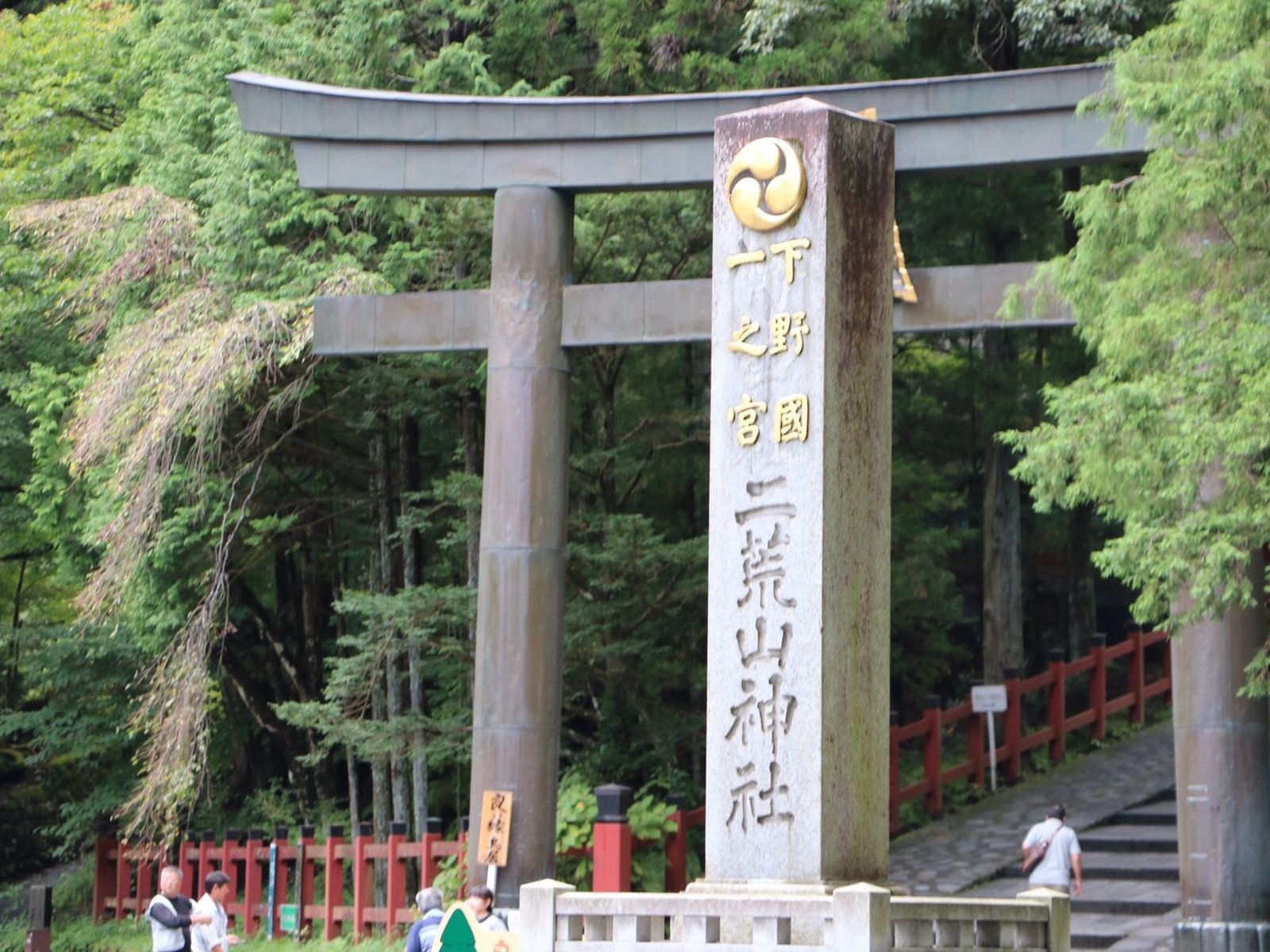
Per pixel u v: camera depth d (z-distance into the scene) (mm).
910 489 21344
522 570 15383
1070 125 14422
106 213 18188
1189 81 11516
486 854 15016
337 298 16203
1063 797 20469
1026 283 14359
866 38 19062
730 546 9094
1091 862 17828
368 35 18406
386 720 20172
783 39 19484
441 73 18594
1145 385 11258
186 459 18297
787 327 9117
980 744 21219
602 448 20141
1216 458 11570
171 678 17516
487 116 15828
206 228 17969
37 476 19844
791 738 8773
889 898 7922
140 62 20812
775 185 9203
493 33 20531
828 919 7934
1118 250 12305
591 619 18781
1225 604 11344
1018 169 14836
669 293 15422
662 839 16766
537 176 15727
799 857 8648
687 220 19047
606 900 8531
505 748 15195
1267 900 13578
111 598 18188
